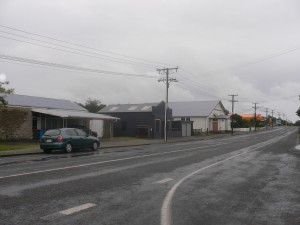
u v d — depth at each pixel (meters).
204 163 17.08
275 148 29.17
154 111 47.84
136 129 48.00
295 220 7.01
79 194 9.10
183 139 47.41
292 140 45.06
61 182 10.84
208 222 6.77
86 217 6.94
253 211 7.67
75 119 38.34
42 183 10.60
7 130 31.58
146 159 18.61
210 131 73.25
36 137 33.97
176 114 73.75
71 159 18.12
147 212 7.41
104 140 38.19
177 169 14.58
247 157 20.62
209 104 75.69
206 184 11.00
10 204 7.88
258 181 11.72
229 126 88.38
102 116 38.69
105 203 8.16
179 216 7.16
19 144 28.02
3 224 6.41
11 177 11.67
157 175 12.72
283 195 9.43
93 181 11.14
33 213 7.16
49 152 22.92
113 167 14.84
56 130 22.61
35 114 34.38
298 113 58.28
